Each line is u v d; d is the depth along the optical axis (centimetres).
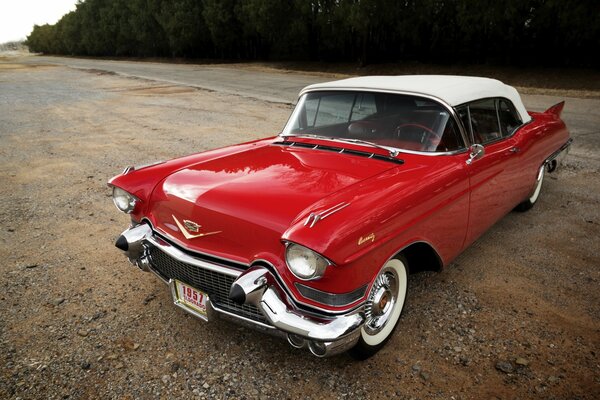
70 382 261
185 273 283
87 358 280
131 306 334
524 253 407
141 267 312
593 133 869
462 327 305
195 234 272
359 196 251
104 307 333
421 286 356
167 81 2186
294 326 231
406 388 254
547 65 1905
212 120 1094
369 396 248
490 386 254
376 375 264
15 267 394
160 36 4547
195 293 279
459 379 260
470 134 343
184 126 1029
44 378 264
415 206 269
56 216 512
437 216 293
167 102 1442
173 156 768
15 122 1143
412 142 325
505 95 411
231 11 3428
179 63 3866
